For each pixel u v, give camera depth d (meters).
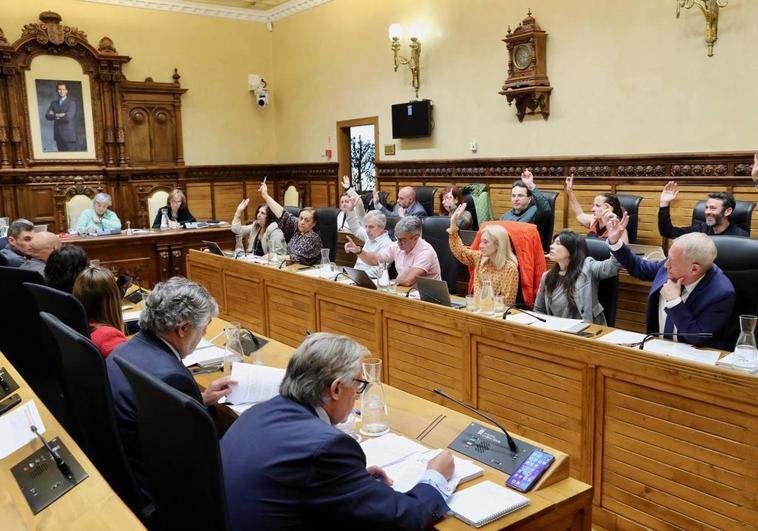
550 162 6.59
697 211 4.87
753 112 5.07
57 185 8.85
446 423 1.99
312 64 9.82
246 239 6.76
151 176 9.64
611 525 2.43
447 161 7.71
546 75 6.51
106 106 9.11
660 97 5.65
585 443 2.48
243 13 10.30
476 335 2.90
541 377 2.62
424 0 7.77
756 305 2.88
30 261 4.10
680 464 2.18
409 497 1.46
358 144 9.38
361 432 1.92
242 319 4.95
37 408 2.08
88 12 8.96
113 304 2.58
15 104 8.41
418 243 4.17
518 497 1.57
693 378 2.10
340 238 6.46
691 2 5.30
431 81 7.84
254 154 10.74
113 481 1.84
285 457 1.37
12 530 1.40
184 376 1.89
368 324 3.59
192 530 1.40
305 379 1.51
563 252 3.19
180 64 9.80
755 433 1.97
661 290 2.71
